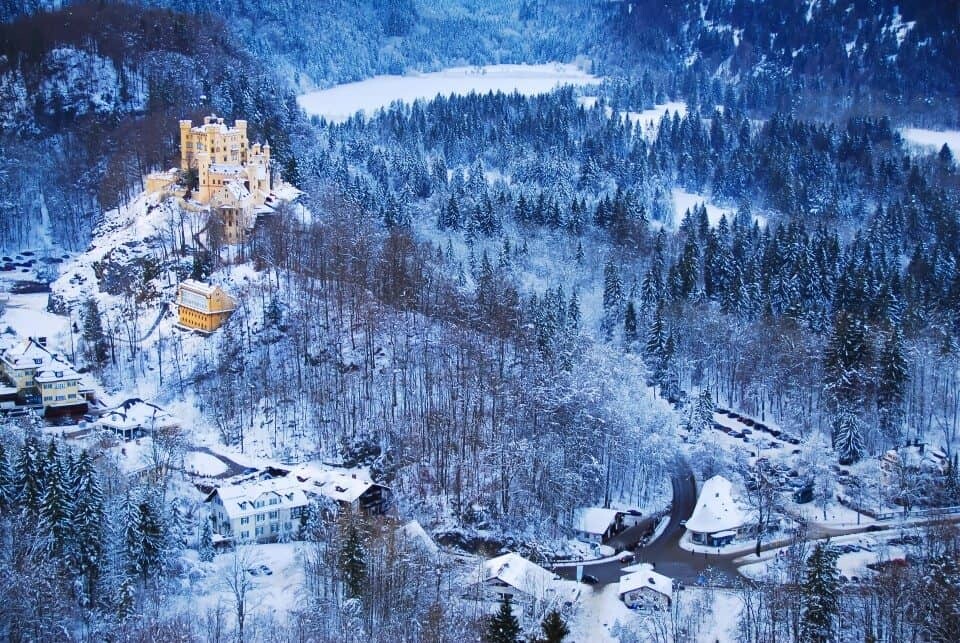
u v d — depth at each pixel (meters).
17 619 160.62
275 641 168.50
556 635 166.75
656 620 184.88
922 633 175.88
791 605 178.50
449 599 184.62
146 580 183.62
